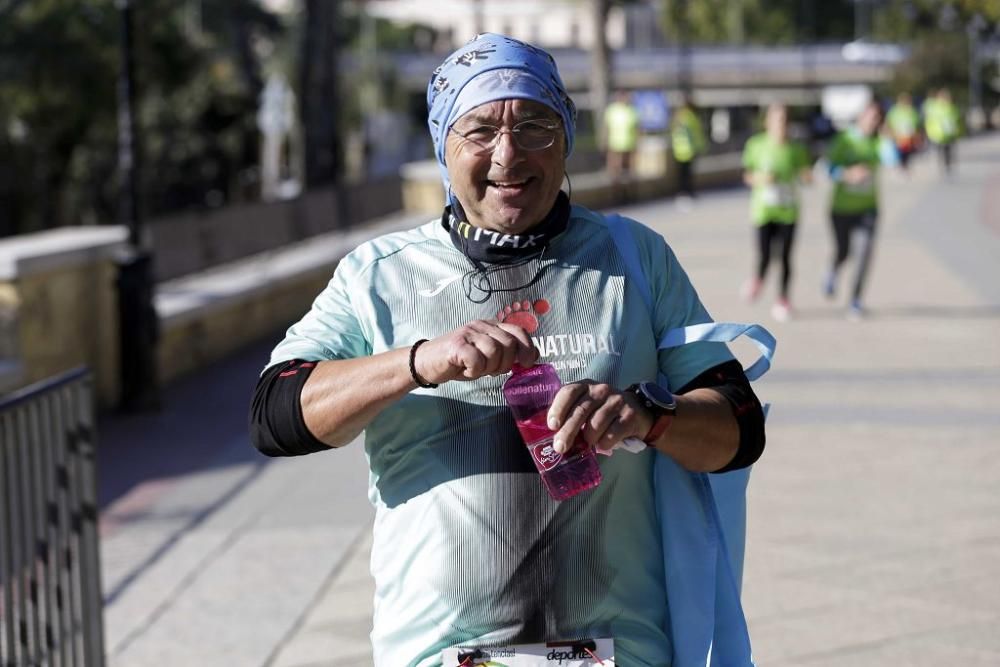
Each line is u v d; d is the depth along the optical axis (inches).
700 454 139.9
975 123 4237.2
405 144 3203.7
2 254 486.3
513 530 137.9
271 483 442.6
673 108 2171.5
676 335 145.3
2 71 1193.4
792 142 732.7
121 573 356.5
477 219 143.4
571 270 143.2
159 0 1441.9
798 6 5290.4
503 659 138.4
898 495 400.2
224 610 326.0
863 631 297.0
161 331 602.2
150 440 506.0
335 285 147.1
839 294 818.2
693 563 144.8
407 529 140.9
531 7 5649.6
